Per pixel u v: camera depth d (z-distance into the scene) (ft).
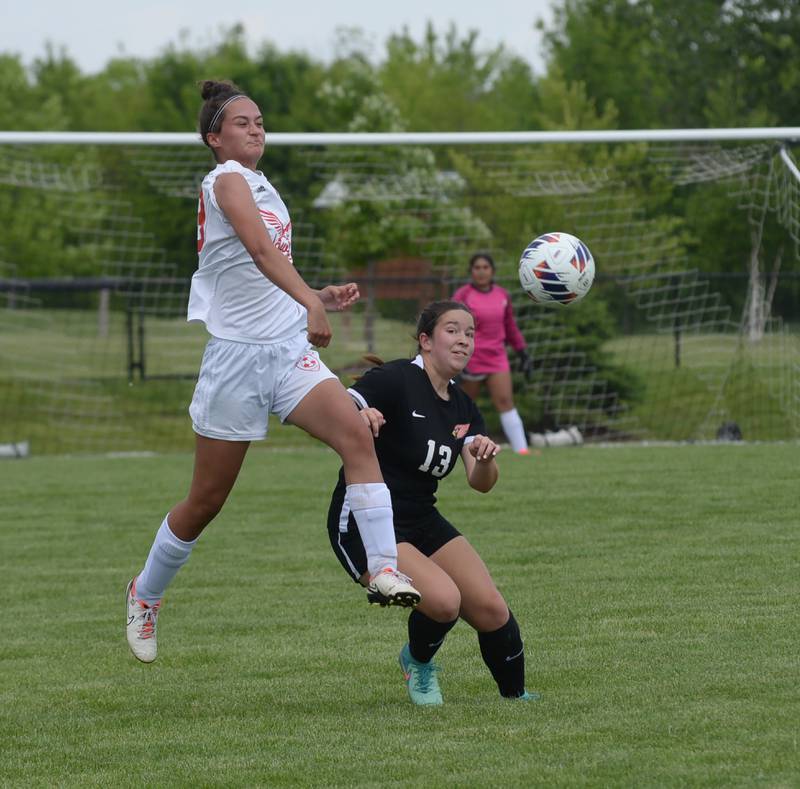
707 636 61.87
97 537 99.81
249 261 51.83
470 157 207.62
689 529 92.38
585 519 98.07
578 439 160.04
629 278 176.86
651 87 341.41
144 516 109.09
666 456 135.13
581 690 53.36
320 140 142.51
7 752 48.26
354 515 51.08
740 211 220.02
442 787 40.93
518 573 79.30
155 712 53.78
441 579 51.31
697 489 110.52
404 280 197.36
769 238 223.71
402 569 51.60
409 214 233.76
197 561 88.48
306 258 204.54
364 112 287.69
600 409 171.53
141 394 214.69
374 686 56.90
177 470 138.72
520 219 185.78
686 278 206.59
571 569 79.97
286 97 453.99
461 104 449.06
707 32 314.35
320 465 139.23
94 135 144.87
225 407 52.54
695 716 47.88
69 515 110.01
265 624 70.28
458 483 119.24
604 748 44.29
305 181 321.73
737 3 306.55
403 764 43.86
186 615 72.90
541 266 61.82
